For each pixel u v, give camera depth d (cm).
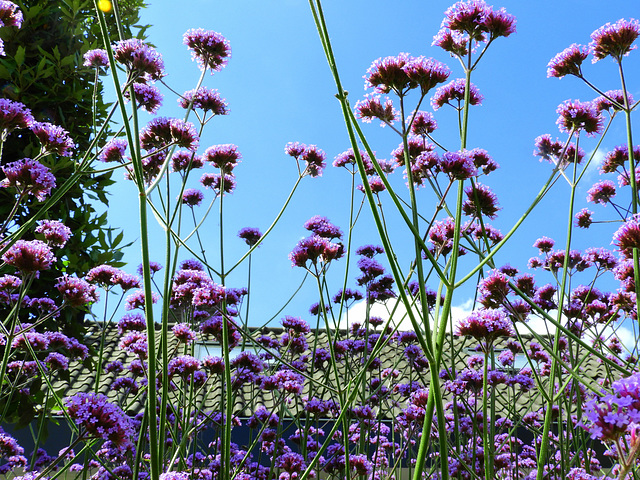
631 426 122
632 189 322
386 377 599
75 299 324
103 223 599
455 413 340
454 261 219
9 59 566
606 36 329
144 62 291
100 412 204
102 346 416
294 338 525
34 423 686
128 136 203
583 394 432
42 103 582
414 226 204
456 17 265
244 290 527
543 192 273
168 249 267
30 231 533
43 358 492
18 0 575
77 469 518
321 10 188
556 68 347
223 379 396
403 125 234
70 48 614
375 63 243
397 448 618
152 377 204
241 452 525
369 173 446
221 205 388
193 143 314
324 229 497
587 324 429
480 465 411
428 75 231
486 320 267
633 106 329
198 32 377
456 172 237
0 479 461
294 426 744
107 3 285
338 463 435
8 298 396
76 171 286
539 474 262
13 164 280
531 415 518
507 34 264
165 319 260
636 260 297
